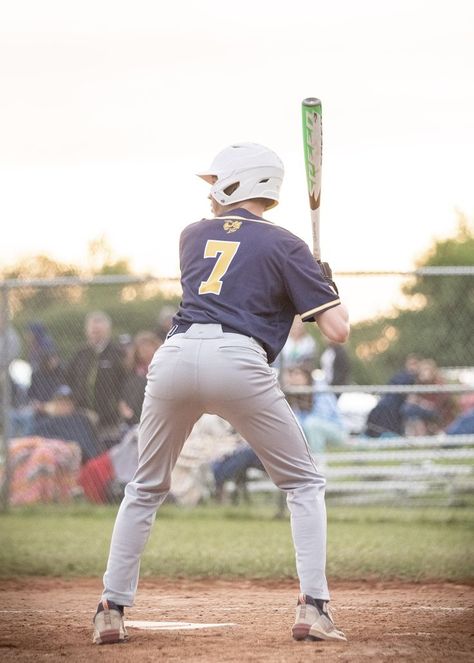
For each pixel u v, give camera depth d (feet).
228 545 65.46
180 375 33.81
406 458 86.63
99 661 31.71
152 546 65.00
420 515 81.00
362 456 86.17
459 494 86.22
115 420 85.61
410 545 65.21
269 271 34.73
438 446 88.12
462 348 111.55
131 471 84.33
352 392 83.30
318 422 87.04
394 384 93.04
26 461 84.69
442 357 111.24
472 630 37.81
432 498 86.33
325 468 86.74
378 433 88.63
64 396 85.76
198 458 83.82
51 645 34.88
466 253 217.56
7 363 85.30
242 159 36.42
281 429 34.17
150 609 44.14
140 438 35.42
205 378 33.58
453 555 61.16
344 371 94.73
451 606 44.68
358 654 32.09
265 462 35.01
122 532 35.12
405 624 39.14
